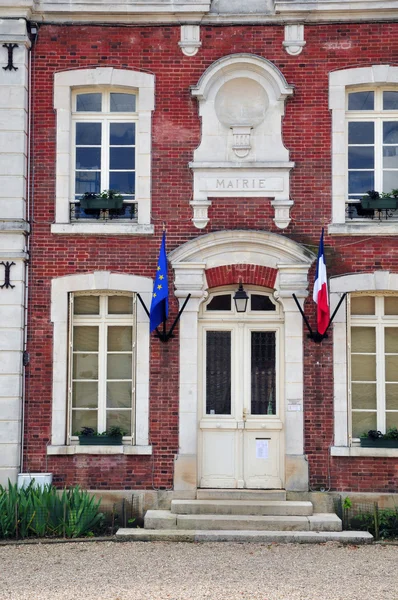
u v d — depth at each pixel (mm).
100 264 13438
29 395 13266
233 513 12648
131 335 13594
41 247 13453
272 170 13531
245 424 13438
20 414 13141
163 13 13688
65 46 13758
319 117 13602
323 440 13117
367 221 13523
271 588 9414
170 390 13273
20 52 13570
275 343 13609
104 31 13766
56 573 10133
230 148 13617
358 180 13781
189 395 13211
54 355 13297
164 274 12859
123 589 9391
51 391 13273
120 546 11570
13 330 13172
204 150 13602
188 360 13266
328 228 13383
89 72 13680
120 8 13648
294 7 13539
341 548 11523
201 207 13484
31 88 13695
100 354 13539
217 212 13516
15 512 12062
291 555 11047
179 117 13672
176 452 13164
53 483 13102
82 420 13508
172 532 12000
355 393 13445
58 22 13766
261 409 13539
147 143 13609
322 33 13703
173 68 13734
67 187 13562
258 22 13734
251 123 13641
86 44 13758
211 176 13555
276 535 11875
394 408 13391
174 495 13039
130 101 13867
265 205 13523
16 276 13242
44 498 12188
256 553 11164
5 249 13305
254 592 9258
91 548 11461
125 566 10445
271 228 13477
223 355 13641
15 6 13516
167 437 13203
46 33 13773
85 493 12352
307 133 13586
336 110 13562
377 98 13789
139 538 11906
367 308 13586
